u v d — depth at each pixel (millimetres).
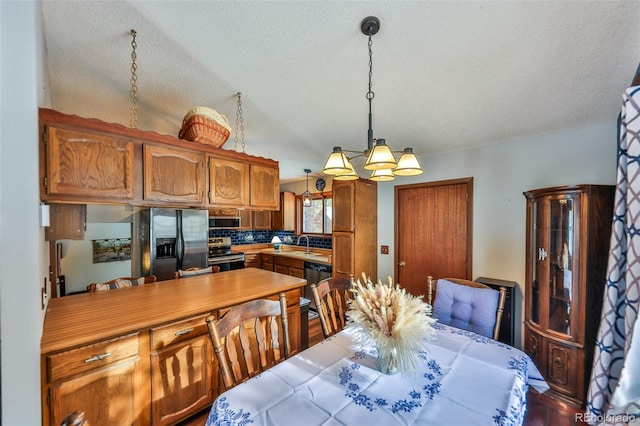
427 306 1249
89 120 1413
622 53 1371
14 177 992
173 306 1723
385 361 1197
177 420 1619
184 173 1809
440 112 2123
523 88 1749
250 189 2217
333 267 3727
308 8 1148
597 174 2285
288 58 1486
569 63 1476
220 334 1220
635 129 847
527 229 2480
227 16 1189
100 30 1259
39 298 1088
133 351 1452
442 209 3252
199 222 3510
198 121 1845
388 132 2562
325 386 1121
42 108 1257
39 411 1062
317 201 5238
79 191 1373
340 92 1849
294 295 2320
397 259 3633
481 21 1201
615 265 960
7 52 976
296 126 2467
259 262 5438
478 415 944
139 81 1706
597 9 1106
